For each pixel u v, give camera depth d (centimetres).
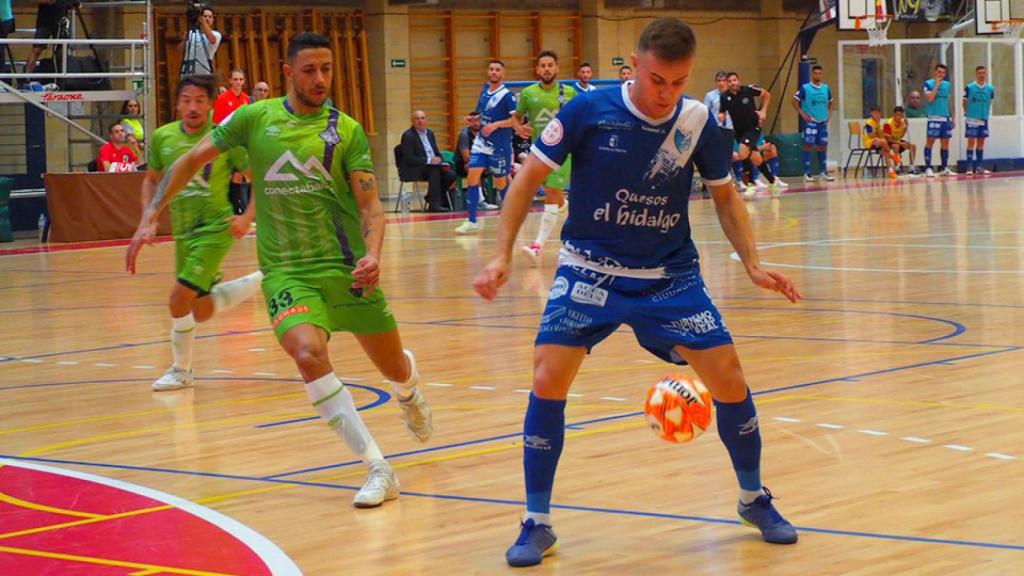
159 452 641
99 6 2141
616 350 913
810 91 3008
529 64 3006
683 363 482
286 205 568
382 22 2781
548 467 466
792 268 1391
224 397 785
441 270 1457
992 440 618
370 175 566
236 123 579
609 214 467
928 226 1852
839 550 459
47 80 2094
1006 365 812
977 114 3100
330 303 573
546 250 1666
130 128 2034
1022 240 1627
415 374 606
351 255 573
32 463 618
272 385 821
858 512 505
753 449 475
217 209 802
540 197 2620
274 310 563
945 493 528
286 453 634
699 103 470
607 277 469
